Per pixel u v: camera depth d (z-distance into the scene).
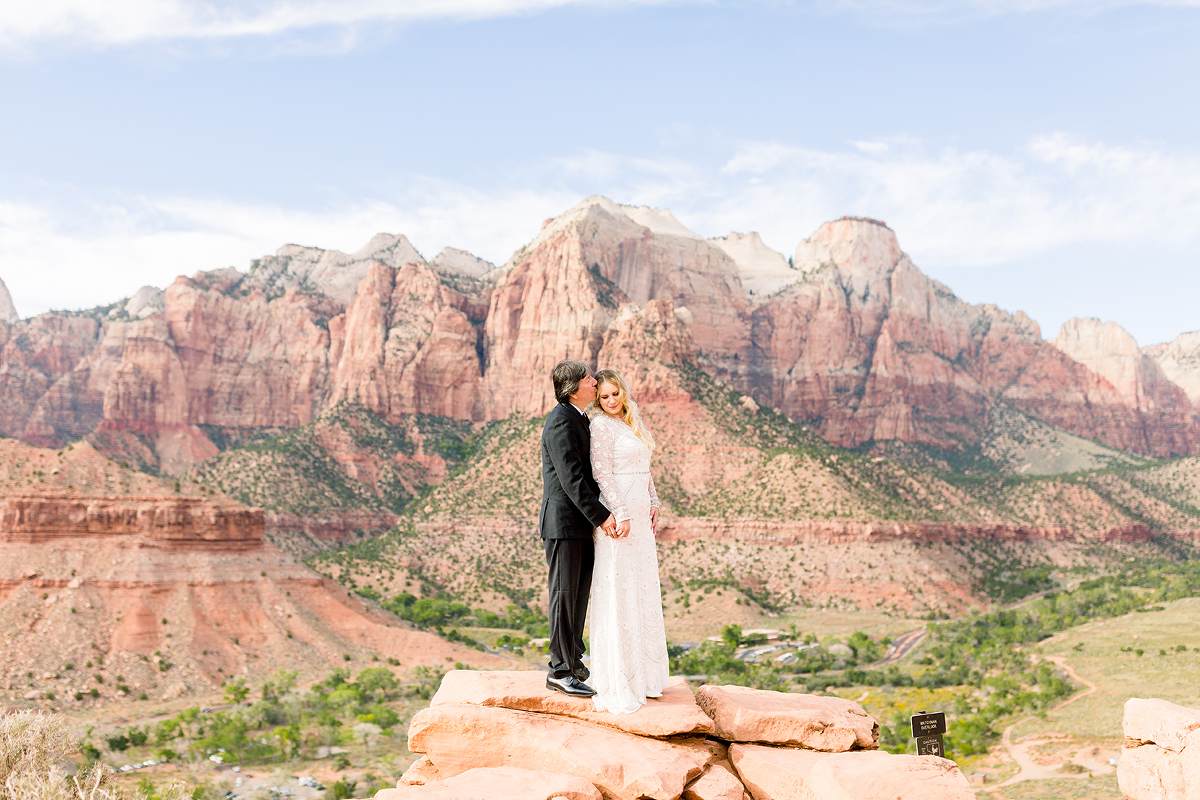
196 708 77.56
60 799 14.91
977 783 60.00
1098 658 91.50
